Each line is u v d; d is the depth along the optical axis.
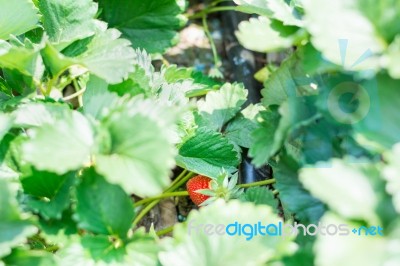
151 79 0.86
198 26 1.14
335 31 0.71
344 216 0.68
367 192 0.68
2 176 0.76
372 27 0.71
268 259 0.72
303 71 0.77
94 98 0.79
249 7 0.79
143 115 0.72
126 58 0.78
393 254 0.67
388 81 0.71
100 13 0.95
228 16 1.12
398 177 0.68
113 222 0.75
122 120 0.72
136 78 0.81
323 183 0.68
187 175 0.92
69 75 0.87
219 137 0.86
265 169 0.92
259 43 0.75
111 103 0.78
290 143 0.76
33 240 0.82
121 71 0.77
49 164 0.71
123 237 0.75
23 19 0.83
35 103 0.78
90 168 0.75
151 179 0.71
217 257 0.72
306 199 0.75
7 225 0.72
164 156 0.71
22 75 0.81
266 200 0.80
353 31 0.71
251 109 0.92
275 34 0.75
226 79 1.08
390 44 0.71
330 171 0.69
